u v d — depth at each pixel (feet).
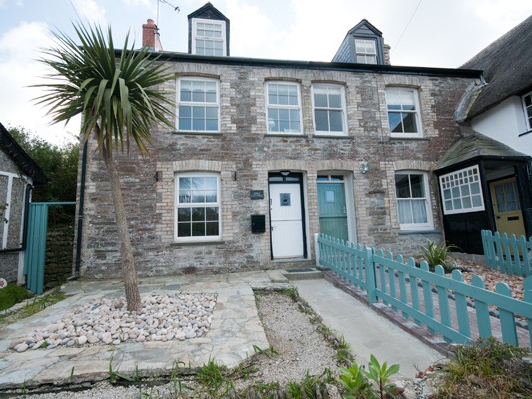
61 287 18.72
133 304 12.77
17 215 19.85
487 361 6.80
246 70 25.29
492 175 28.94
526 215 22.43
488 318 8.13
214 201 23.85
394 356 9.44
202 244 22.45
